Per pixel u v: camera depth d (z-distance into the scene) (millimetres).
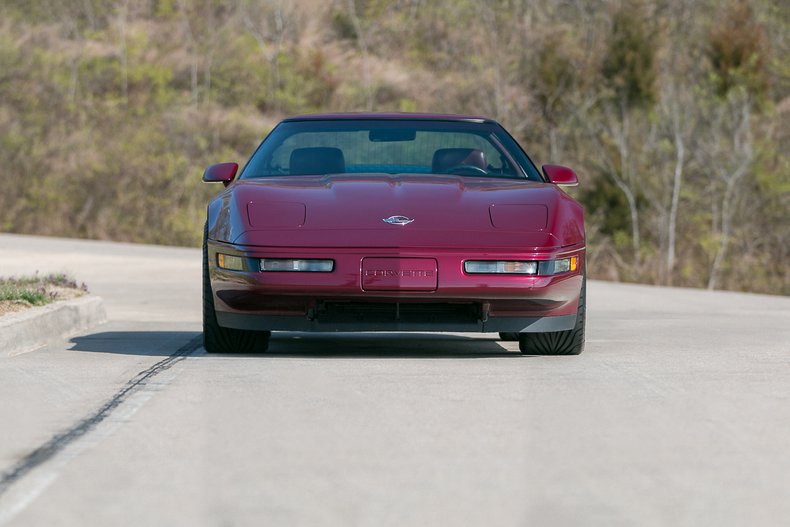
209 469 6367
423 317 10648
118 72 67562
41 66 67625
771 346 12352
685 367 10375
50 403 8391
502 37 69875
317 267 10344
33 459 6637
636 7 60188
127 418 7809
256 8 74750
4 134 59000
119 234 52344
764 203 50750
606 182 51281
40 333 12453
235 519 5402
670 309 19219
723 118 53281
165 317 16406
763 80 58406
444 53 70500
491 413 7961
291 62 69688
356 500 5727
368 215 10617
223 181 12359
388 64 70125
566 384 9242
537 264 10508
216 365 10328
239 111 65438
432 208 10750
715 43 59469
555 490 5941
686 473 6316
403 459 6594
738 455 6746
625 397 8641
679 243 50250
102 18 74562
